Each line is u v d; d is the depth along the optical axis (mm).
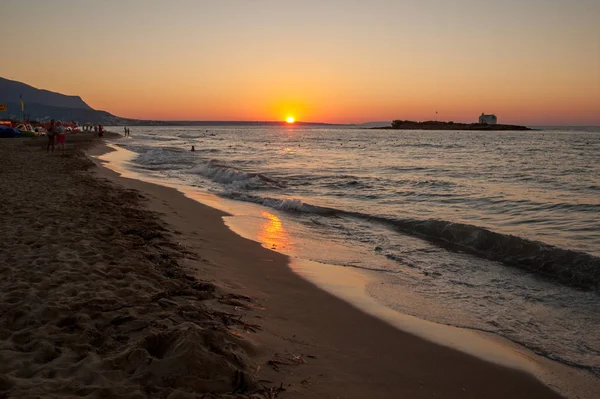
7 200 10219
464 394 3742
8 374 3129
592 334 5090
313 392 3453
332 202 14305
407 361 4254
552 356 4555
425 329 5070
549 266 7406
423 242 9266
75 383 3031
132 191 13586
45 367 3260
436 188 17703
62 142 27984
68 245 6691
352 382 3727
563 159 34125
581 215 12078
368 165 28828
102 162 25891
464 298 6148
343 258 7953
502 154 41219
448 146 59000
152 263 6355
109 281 5301
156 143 59562
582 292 6422
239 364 3518
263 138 92562
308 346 4348
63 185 13344
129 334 3912
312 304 5629
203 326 4164
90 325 4078
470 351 4566
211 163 27766
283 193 16281
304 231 10055
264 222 10789
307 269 7172
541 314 5645
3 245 6586
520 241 8258
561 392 3877
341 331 4848
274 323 4855
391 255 8219
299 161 31938
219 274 6477
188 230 9328
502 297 6223
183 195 14430
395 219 11094
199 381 3125
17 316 4207
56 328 3967
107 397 2896
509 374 4133
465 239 9141
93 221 8516
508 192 16547
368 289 6355
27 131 49969
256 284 6230
